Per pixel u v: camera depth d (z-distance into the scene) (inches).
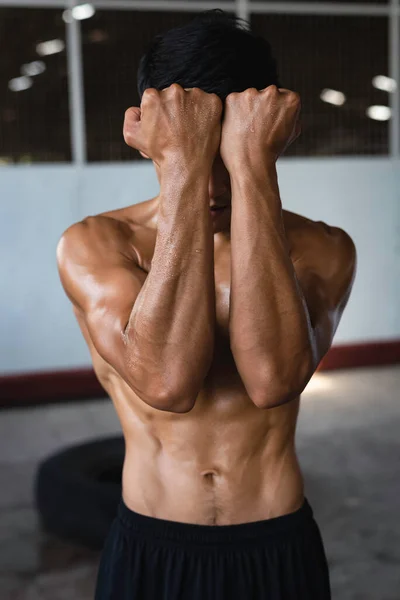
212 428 38.7
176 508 39.3
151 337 31.6
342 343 209.8
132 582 39.6
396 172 209.5
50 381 186.5
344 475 131.3
